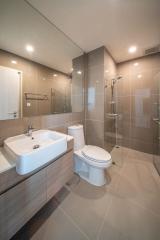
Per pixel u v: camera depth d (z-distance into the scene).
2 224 0.77
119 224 1.09
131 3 1.20
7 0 1.14
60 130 1.83
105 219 1.13
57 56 1.74
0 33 1.14
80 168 1.86
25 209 0.90
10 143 1.09
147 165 2.11
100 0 1.16
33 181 0.94
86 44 1.94
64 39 1.73
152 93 2.38
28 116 1.40
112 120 2.53
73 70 2.00
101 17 1.37
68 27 1.54
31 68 1.44
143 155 2.49
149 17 1.38
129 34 1.70
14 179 0.82
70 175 1.38
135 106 2.63
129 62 2.62
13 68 1.27
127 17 1.38
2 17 1.14
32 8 1.23
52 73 1.70
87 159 1.57
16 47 1.28
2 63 1.18
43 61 1.57
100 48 2.02
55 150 1.06
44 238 0.98
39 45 1.49
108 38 1.79
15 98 1.29
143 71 2.47
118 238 0.98
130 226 1.07
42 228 1.05
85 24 1.49
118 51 2.21
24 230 1.03
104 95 2.05
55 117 1.75
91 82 2.19
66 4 1.20
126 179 1.73
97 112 2.15
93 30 1.61
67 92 1.94
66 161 1.29
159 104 2.14
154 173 1.88
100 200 1.35
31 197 0.94
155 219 1.13
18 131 1.30
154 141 2.43
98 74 2.08
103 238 0.98
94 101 2.18
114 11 1.29
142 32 1.66
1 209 0.75
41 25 1.42
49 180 1.09
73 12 1.29
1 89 1.17
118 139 2.85
